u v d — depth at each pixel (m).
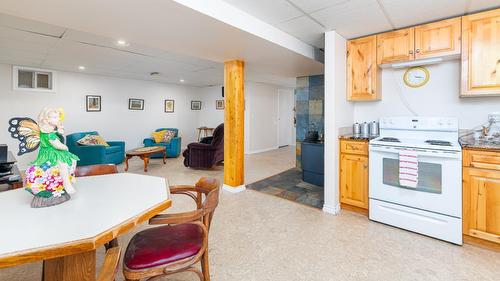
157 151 5.25
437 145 2.16
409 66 2.79
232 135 3.54
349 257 1.92
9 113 4.70
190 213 1.26
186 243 1.34
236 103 3.49
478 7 2.16
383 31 2.73
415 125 2.58
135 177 1.70
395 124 2.71
